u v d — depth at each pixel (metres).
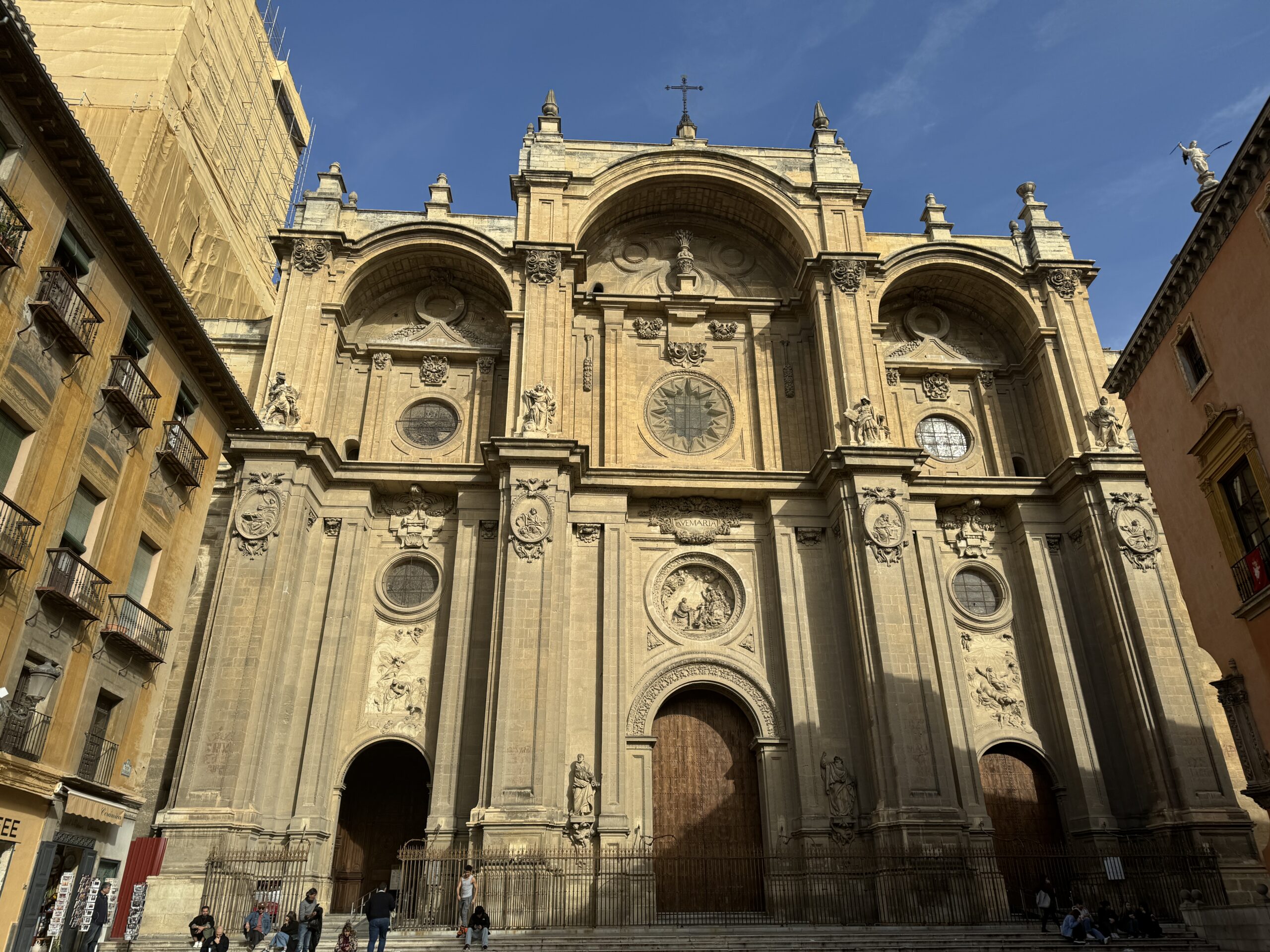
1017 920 25.16
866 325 33.50
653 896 25.81
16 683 16.55
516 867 24.09
